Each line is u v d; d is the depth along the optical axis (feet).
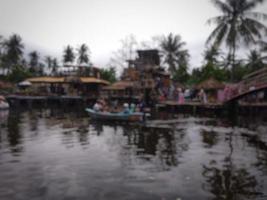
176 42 201.77
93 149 46.98
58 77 180.65
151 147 48.67
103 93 168.55
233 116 100.78
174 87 148.46
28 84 176.55
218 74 152.05
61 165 37.32
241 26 120.26
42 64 291.38
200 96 117.19
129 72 157.79
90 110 90.17
